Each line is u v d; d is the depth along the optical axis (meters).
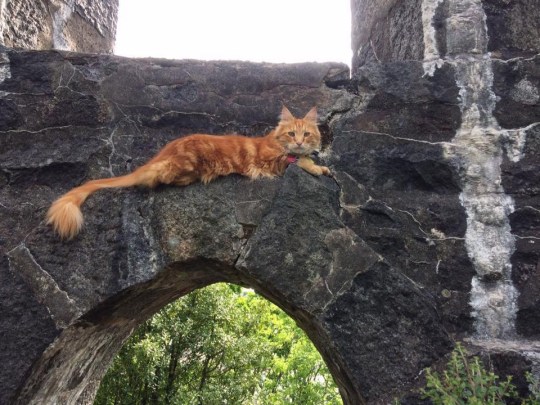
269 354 8.77
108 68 3.14
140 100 3.12
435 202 2.91
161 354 7.52
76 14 4.89
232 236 2.75
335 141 3.05
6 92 3.06
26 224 2.85
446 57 3.11
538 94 3.01
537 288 2.78
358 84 3.12
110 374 7.34
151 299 3.42
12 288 2.69
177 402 7.43
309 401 8.23
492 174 2.92
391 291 2.69
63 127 3.06
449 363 2.38
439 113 3.02
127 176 2.81
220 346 8.06
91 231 2.74
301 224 2.75
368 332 2.62
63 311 2.67
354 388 2.64
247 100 3.19
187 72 3.19
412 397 2.51
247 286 3.71
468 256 2.83
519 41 3.11
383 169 2.98
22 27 4.01
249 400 8.30
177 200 2.78
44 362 2.71
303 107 3.16
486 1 3.16
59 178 2.98
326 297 2.66
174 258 2.73
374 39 4.20
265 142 3.00
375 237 2.84
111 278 2.70
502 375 2.49
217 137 2.91
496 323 2.75
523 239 2.84
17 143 3.02
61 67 3.11
